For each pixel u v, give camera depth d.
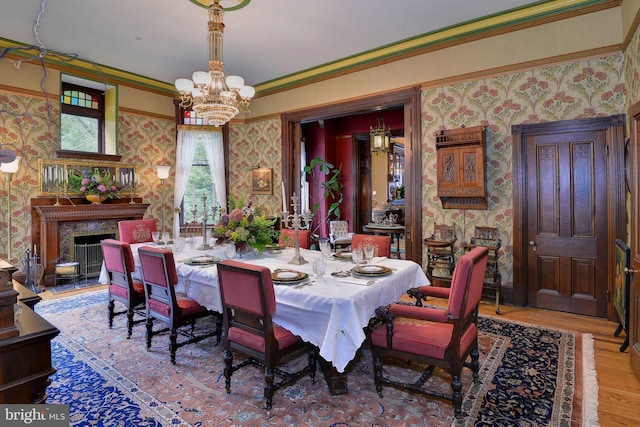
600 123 3.57
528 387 2.33
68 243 5.19
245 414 2.07
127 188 5.71
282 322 2.27
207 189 6.52
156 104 6.11
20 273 4.61
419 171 4.65
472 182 4.16
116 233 5.66
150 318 2.92
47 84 4.91
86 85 5.47
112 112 5.55
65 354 2.84
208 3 3.64
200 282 2.75
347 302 2.03
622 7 3.41
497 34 4.09
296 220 3.01
